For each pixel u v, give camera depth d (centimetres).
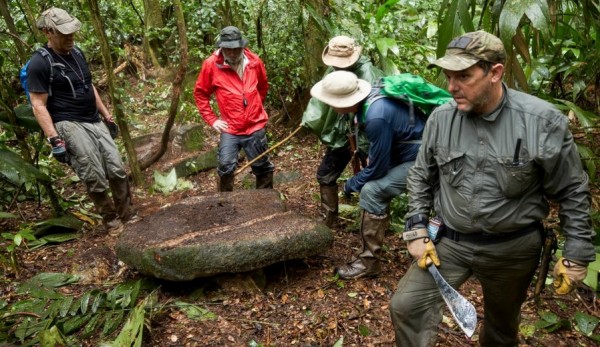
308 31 560
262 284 328
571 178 189
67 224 422
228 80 427
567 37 480
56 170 537
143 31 719
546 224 405
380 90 293
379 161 299
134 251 320
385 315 305
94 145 392
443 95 290
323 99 301
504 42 288
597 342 291
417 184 225
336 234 406
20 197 484
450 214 211
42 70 361
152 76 755
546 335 295
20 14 539
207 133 655
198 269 306
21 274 356
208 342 282
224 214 356
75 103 380
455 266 218
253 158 444
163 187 499
